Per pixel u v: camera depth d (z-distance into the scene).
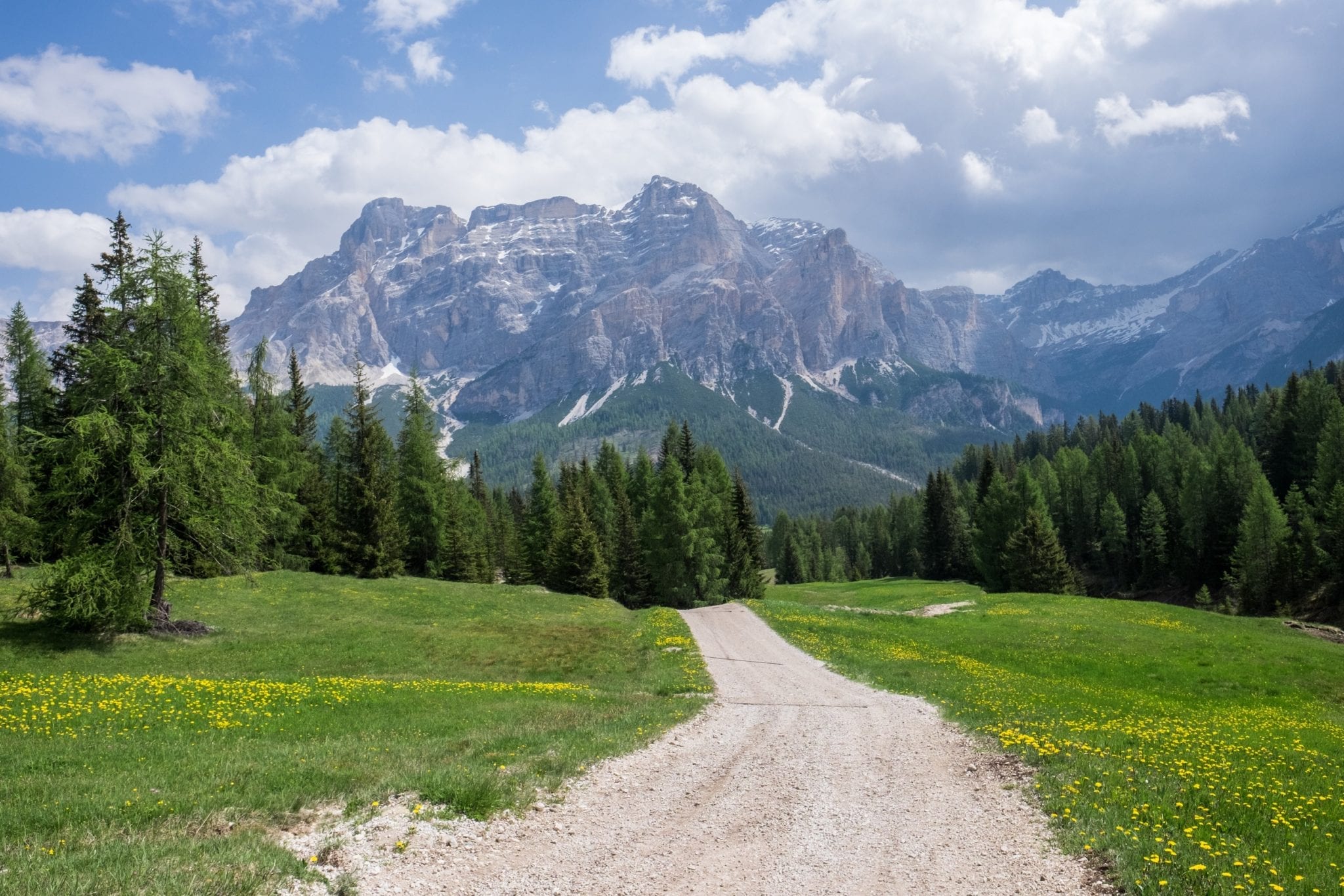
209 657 31.27
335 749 16.03
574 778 13.91
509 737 17.22
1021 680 33.50
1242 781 14.40
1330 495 85.94
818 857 10.38
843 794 13.68
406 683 27.09
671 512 70.44
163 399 32.31
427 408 75.75
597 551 69.50
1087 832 10.91
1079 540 117.94
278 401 57.66
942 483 119.44
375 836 10.23
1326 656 44.22
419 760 14.68
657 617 52.03
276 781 12.65
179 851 9.00
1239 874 9.09
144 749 15.63
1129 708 28.22
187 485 32.81
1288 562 79.25
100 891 7.70
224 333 52.91
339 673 31.23
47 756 14.63
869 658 37.56
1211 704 33.09
